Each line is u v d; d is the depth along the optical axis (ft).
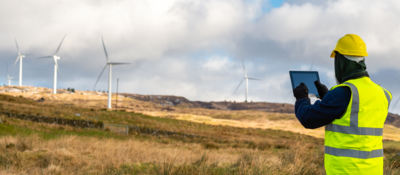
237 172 18.19
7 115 108.37
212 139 114.93
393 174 17.49
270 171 17.62
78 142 31.53
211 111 593.42
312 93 8.11
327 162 6.71
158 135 119.03
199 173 17.35
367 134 6.24
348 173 6.22
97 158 23.91
